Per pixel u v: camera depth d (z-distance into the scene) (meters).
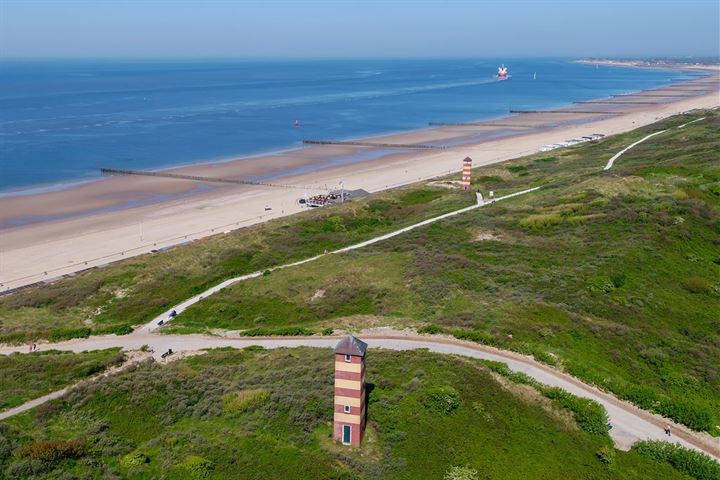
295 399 36.81
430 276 60.53
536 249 66.81
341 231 85.69
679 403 40.16
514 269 61.22
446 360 42.47
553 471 33.00
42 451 31.62
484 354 45.34
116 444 33.75
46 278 73.88
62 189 118.75
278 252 74.88
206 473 30.84
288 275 65.19
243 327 55.03
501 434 35.00
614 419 38.66
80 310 61.03
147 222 97.62
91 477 30.66
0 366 46.31
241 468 31.25
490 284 57.88
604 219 72.06
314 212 95.31
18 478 29.97
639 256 61.22
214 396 38.41
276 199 111.94
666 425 38.62
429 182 114.31
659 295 55.44
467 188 105.00
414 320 52.34
